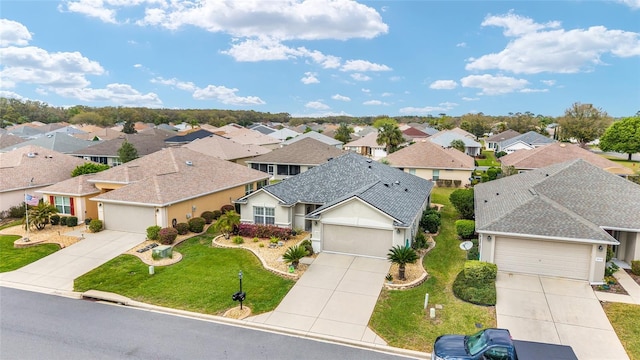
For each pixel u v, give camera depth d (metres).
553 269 19.56
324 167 31.64
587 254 18.98
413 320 15.88
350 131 107.69
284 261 21.44
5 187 31.14
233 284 19.14
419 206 25.95
